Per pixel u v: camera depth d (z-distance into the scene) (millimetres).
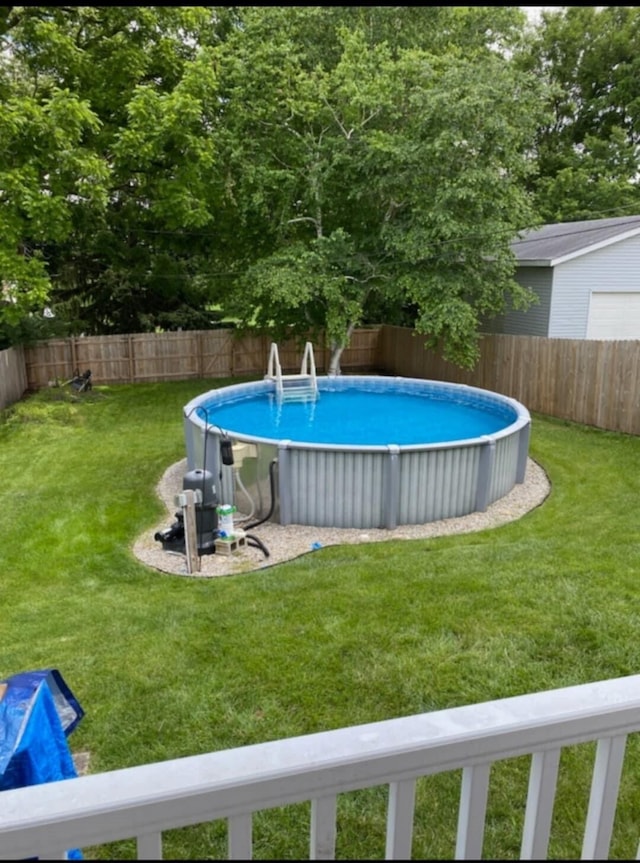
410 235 11359
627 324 12953
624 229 12484
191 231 15000
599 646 3428
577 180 19016
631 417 9211
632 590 4102
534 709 1089
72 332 16797
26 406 11430
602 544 5012
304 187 12602
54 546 5512
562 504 6336
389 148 11023
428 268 12000
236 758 971
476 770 1064
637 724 1145
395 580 4422
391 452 5727
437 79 11039
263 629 3750
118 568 5023
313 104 11617
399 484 5895
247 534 5574
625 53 18625
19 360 13578
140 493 6992
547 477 7359
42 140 9891
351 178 12250
